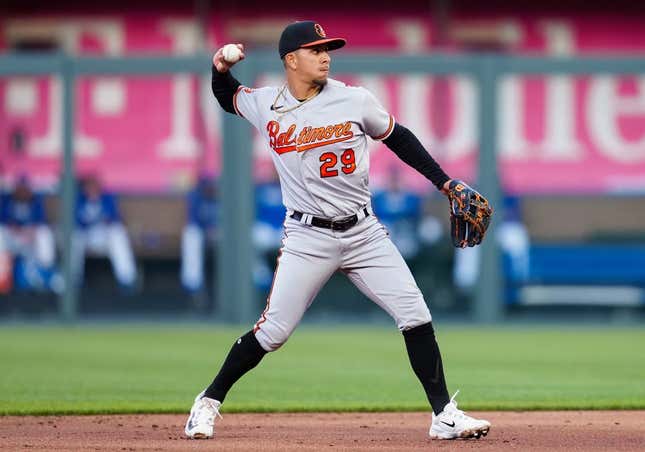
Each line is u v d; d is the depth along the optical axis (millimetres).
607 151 68875
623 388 33125
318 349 46781
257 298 62594
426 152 21344
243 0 73062
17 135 66938
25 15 72500
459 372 37812
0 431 23812
